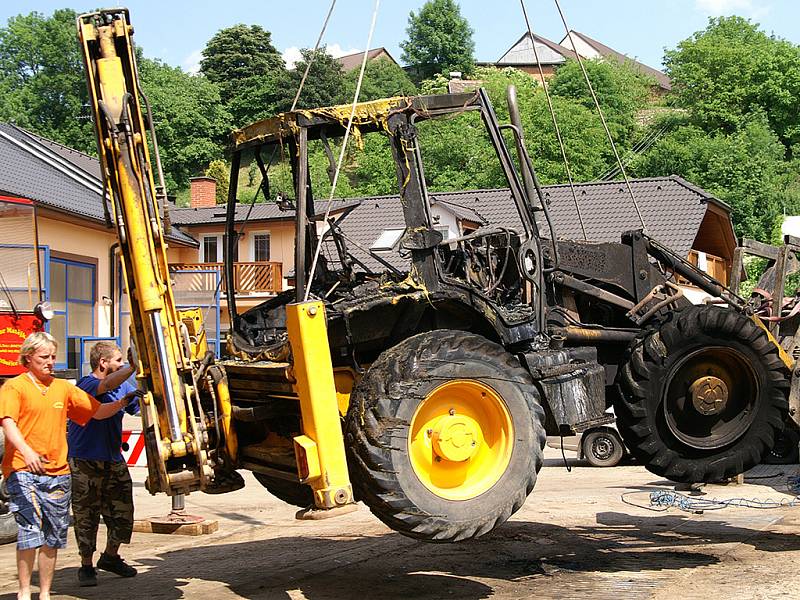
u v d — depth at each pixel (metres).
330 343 6.17
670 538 8.37
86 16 6.23
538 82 73.69
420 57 103.81
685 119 70.44
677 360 6.98
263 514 10.28
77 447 7.09
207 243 32.47
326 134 6.21
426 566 7.36
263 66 78.81
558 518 9.53
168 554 8.15
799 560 7.36
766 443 7.20
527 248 6.57
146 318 6.02
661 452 7.03
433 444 5.82
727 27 78.88
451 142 45.78
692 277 7.89
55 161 26.83
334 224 6.83
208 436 6.26
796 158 66.81
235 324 6.94
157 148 6.30
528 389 6.06
